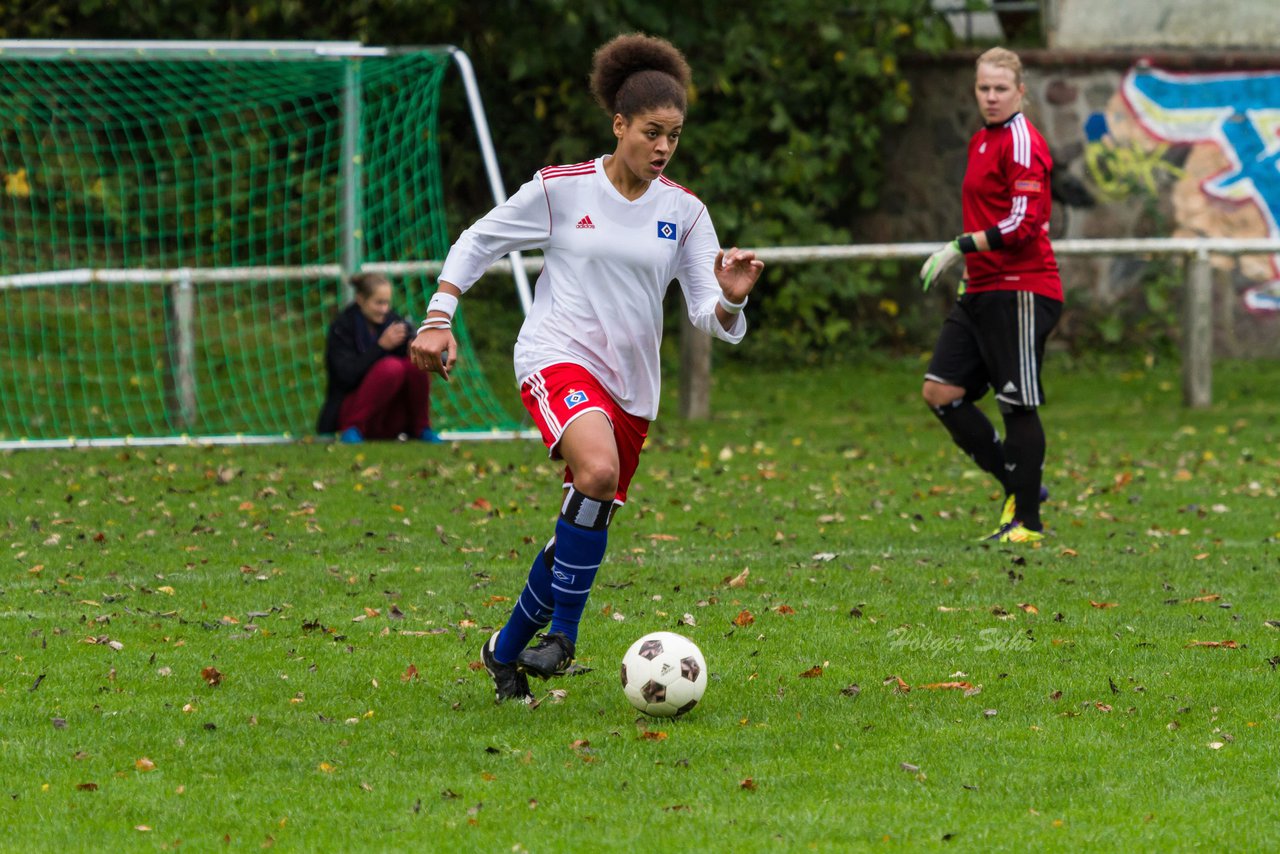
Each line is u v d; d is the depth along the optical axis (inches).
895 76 2313.0
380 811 536.1
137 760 588.4
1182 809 535.2
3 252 2199.8
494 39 2271.2
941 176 2364.7
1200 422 1807.3
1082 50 2319.1
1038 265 1061.8
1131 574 973.8
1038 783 563.5
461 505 1242.0
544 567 661.9
